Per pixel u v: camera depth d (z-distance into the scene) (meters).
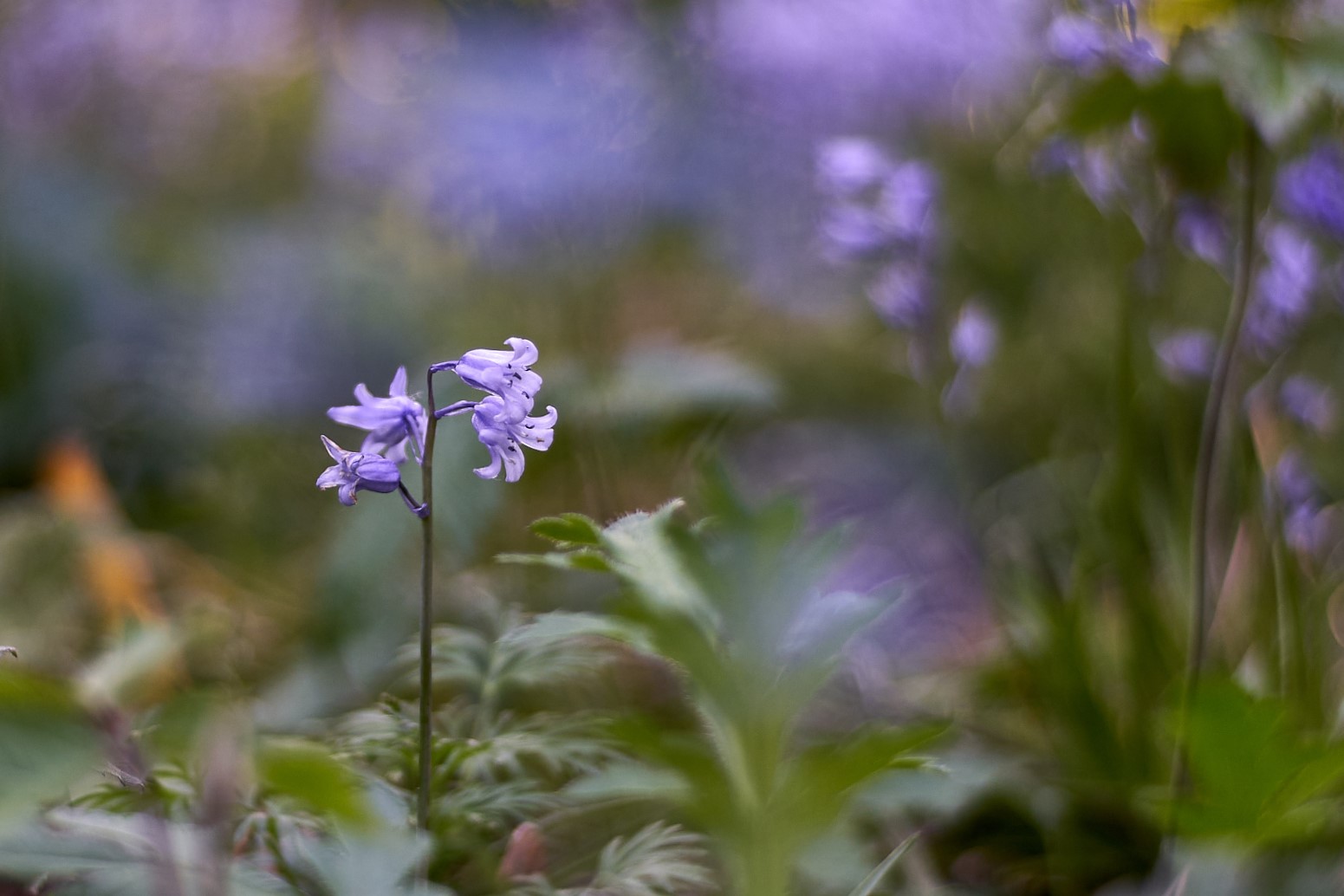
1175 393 1.26
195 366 1.86
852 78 1.79
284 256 2.02
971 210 1.73
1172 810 1.11
